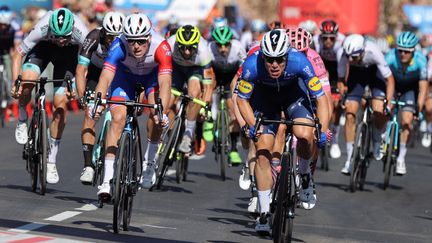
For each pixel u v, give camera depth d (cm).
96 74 3180
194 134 3722
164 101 2617
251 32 7394
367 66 3834
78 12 6156
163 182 3538
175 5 8294
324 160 4203
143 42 2534
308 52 2817
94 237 2341
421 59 4006
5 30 5381
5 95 5359
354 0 8588
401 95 4109
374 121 3850
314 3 8700
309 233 2620
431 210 3250
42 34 3075
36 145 2994
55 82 3116
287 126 2441
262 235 2466
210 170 4019
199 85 3516
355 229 2752
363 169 3662
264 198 2403
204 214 2852
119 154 2372
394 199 3475
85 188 3212
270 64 2294
